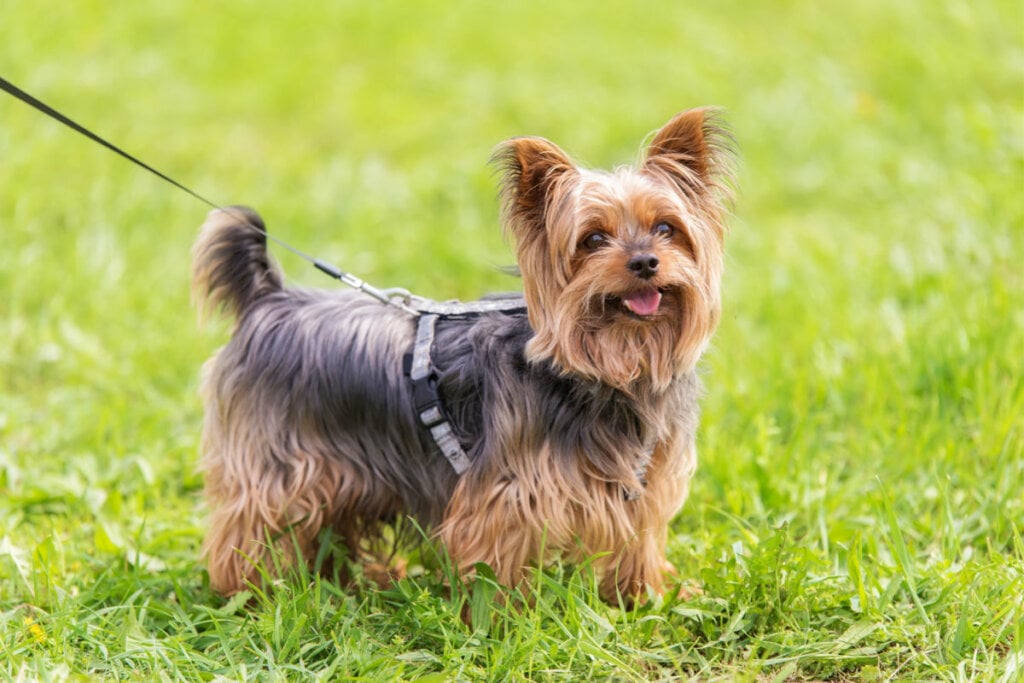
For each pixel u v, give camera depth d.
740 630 5.65
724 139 5.78
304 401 6.00
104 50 17.95
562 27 19.67
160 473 7.88
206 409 6.36
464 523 5.76
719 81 16.58
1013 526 5.93
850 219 12.29
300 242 12.09
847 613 5.71
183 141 15.23
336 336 6.02
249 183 13.82
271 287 6.34
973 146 12.94
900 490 7.04
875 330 9.23
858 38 17.56
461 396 5.79
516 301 6.08
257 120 16.19
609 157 14.24
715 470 7.27
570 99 16.22
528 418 5.61
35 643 5.34
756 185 13.31
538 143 5.55
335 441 6.01
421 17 20.53
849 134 14.29
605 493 5.70
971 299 9.12
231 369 6.18
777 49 17.61
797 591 5.75
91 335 10.06
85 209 12.65
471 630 5.76
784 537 6.01
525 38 19.22
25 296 10.66
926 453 7.33
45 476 7.73
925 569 5.99
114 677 5.13
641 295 5.40
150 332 10.12
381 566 6.65
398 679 5.14
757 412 7.99
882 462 7.39
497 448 5.64
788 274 10.59
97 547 6.78
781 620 5.69
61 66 16.91
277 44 19.08
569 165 5.62
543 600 5.55
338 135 15.69
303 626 5.62
